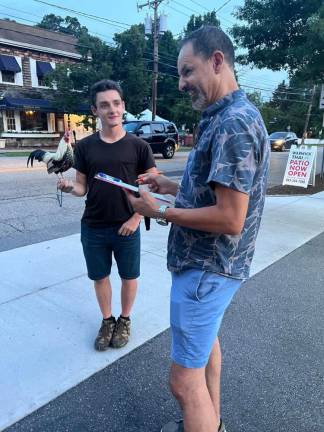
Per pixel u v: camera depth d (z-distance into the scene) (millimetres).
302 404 2184
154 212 1494
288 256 4512
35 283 3539
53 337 2705
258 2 8664
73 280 3613
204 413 1565
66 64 23375
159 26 24016
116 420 2039
